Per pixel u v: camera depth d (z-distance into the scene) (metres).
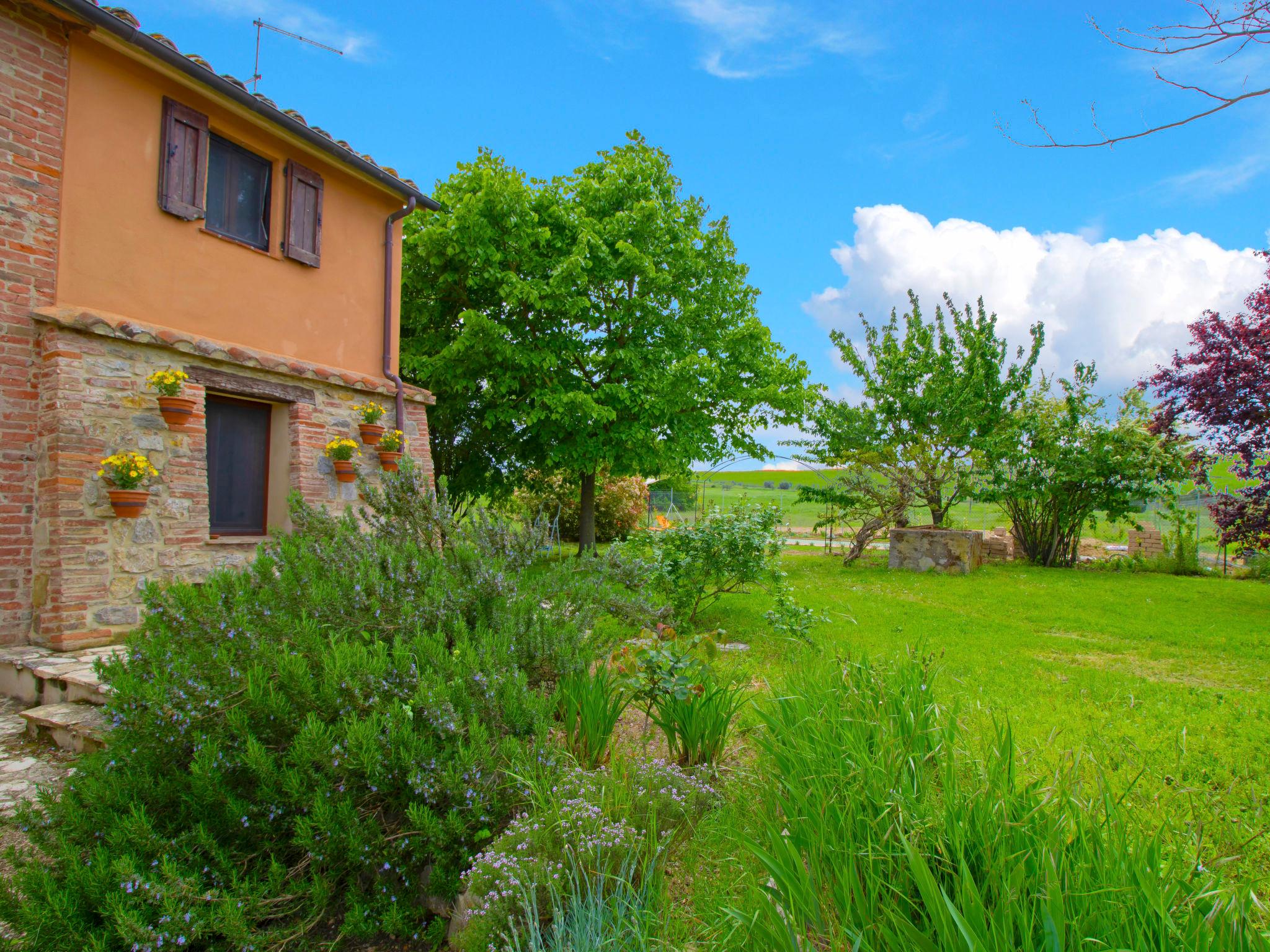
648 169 15.30
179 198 7.20
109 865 2.41
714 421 15.97
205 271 7.52
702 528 7.86
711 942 2.05
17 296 5.98
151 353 6.71
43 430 6.02
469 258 12.91
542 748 3.08
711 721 3.49
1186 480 16.81
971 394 18.08
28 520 5.97
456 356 12.99
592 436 14.67
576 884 2.33
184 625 3.65
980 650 6.82
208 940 2.47
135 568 6.31
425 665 3.36
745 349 15.23
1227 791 2.83
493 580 4.37
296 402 8.27
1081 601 10.72
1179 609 9.97
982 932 1.54
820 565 16.45
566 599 4.80
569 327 15.04
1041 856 1.71
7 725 4.78
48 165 6.20
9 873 2.98
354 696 2.96
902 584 12.48
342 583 4.02
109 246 6.63
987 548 19.17
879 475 17.70
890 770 2.31
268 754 2.88
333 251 9.19
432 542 5.37
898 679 3.21
